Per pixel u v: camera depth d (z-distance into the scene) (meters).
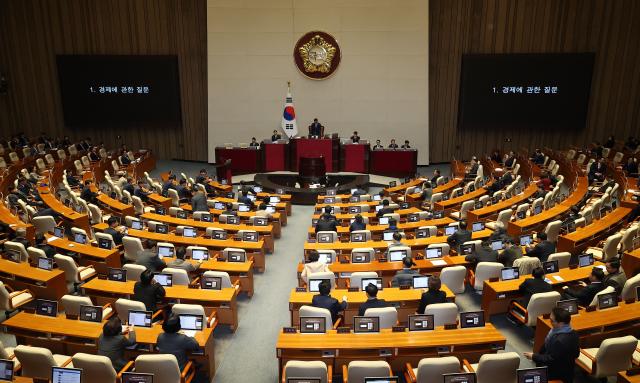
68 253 10.72
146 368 5.87
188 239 11.23
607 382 6.82
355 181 19.78
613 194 15.38
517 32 22.45
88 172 19.47
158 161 25.20
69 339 7.13
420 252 10.84
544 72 22.23
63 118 25.20
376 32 22.39
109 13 23.66
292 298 8.00
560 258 9.43
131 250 10.62
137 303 7.25
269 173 21.19
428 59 22.58
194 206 14.44
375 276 8.51
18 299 8.71
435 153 24.19
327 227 11.86
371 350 6.52
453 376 5.52
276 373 7.45
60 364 6.38
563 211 13.16
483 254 9.54
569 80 22.19
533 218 12.63
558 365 5.77
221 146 23.84
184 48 23.61
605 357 6.08
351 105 23.12
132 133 25.23
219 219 13.13
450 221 12.62
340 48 22.59
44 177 18.27
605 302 7.31
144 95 23.92
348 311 8.00
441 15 22.52
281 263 12.09
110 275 8.62
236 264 9.78
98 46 24.02
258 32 22.67
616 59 22.34
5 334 8.44
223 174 21.11
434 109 23.59
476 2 22.36
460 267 8.88
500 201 14.87
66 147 23.52
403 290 8.17
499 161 22.38
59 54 24.08
